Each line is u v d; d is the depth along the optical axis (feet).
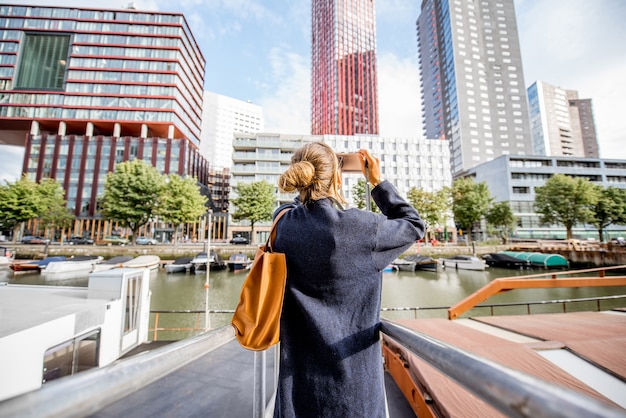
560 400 0.88
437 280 76.28
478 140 241.76
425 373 10.15
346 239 2.82
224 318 45.75
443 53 277.23
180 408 13.56
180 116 183.11
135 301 23.43
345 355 2.76
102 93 173.17
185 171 163.22
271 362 17.42
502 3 276.62
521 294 60.90
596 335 11.00
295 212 3.18
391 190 3.73
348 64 276.41
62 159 158.30
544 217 129.29
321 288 2.85
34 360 13.85
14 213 117.19
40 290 23.02
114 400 1.42
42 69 177.78
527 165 172.14
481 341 11.01
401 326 2.89
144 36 181.47
